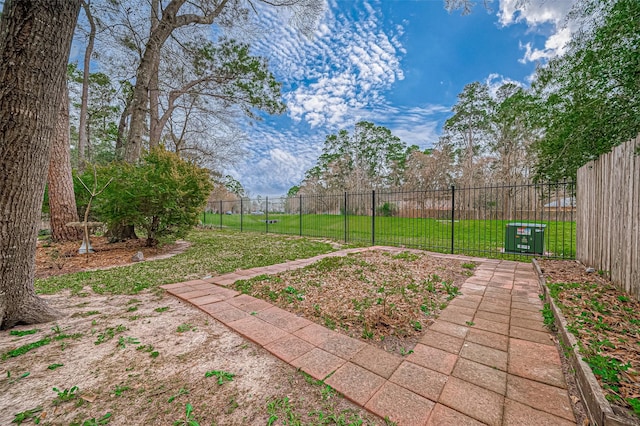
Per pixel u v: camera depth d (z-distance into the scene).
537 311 2.89
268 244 8.57
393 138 29.25
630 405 1.34
